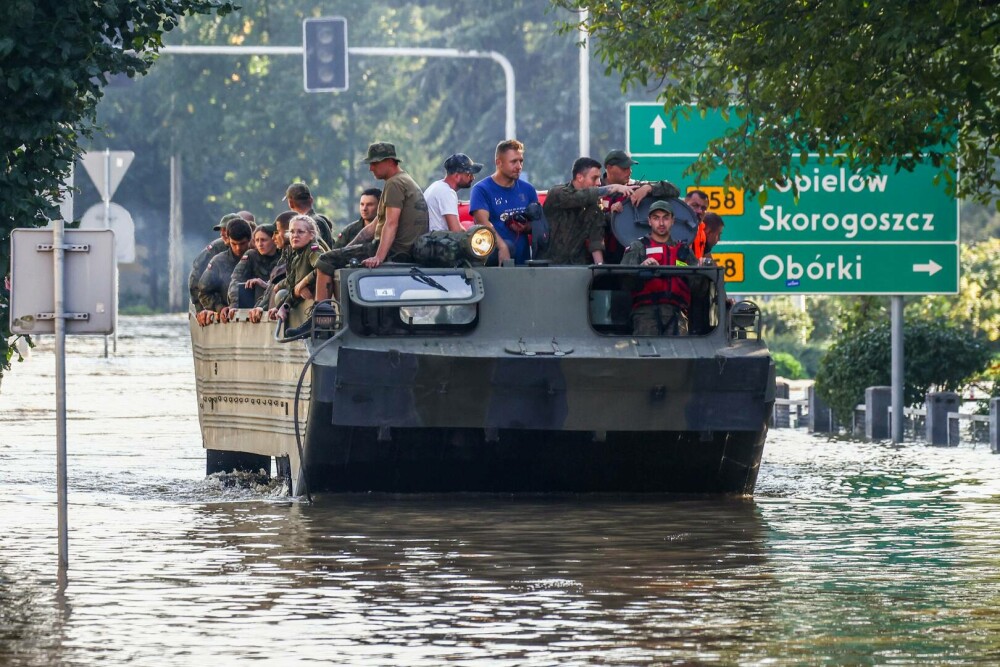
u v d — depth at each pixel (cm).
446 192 6638
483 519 5694
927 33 7012
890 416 10312
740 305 6412
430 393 6056
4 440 8931
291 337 6244
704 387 6231
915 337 10862
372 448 6194
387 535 5294
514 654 3519
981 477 7431
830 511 6016
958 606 4056
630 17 8594
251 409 6794
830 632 3744
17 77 6278
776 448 9312
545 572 4556
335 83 15388
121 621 3853
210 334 7325
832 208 9944
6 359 6550
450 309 6247
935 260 9944
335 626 3800
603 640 3656
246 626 3797
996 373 10938
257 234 7356
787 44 7500
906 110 7025
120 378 14438
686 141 9881
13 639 3659
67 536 4809
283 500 6247
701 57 8525
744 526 5559
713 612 3972
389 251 6381
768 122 8138
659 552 4944
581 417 6153
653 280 6406
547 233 6619
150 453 8256
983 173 8319
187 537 5225
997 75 7412
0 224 6431
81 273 4575
